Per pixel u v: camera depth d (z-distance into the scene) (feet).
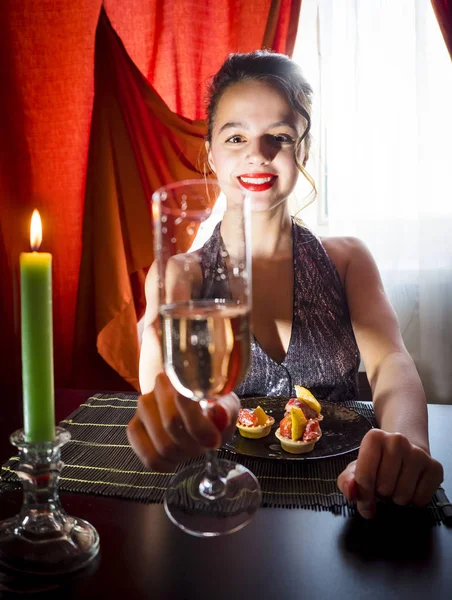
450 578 1.81
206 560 1.90
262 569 1.85
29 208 8.17
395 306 8.30
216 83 4.45
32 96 7.97
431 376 8.24
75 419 3.19
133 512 2.21
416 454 2.18
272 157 4.19
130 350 8.24
